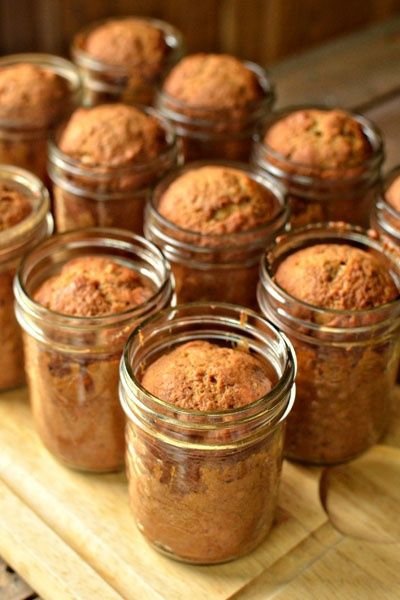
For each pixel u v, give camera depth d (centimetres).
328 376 72
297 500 73
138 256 75
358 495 74
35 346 72
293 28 137
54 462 76
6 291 77
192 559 69
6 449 76
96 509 73
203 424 64
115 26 95
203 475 65
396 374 78
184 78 89
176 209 76
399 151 95
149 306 70
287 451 76
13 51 127
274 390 65
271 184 79
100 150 81
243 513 67
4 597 69
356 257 72
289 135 83
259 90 89
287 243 74
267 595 68
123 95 93
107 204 82
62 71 94
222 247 75
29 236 77
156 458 66
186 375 66
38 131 87
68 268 74
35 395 74
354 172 81
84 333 70
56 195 84
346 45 113
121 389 67
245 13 133
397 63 110
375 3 142
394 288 72
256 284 77
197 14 132
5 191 79
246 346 70
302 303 70
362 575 69
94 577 69
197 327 70
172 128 85
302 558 70
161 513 68
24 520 72
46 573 69
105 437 73
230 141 88
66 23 126
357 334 70
